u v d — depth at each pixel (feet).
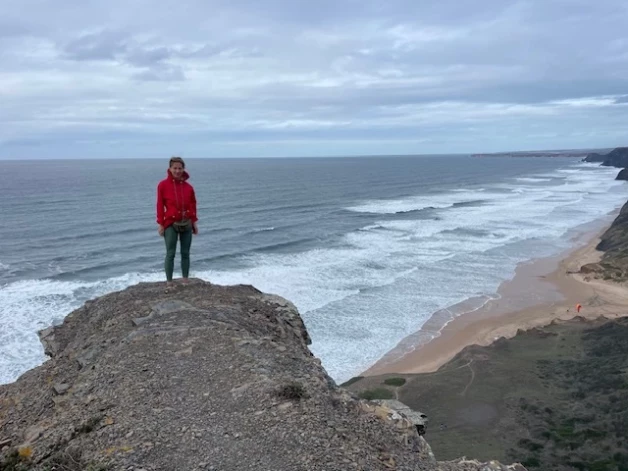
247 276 113.50
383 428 18.76
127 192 272.72
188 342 23.34
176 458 15.67
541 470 50.21
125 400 19.06
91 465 15.65
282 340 26.66
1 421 20.26
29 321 84.53
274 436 16.52
